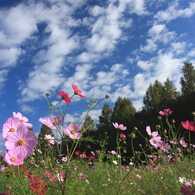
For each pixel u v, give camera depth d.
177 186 2.31
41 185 1.57
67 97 1.60
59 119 1.53
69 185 1.58
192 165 2.90
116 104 25.67
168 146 3.33
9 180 1.63
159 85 22.44
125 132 18.42
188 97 16.16
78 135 1.50
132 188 2.69
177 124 13.38
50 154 2.06
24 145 1.25
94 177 3.17
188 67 22.52
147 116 19.84
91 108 1.62
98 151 5.04
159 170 3.04
